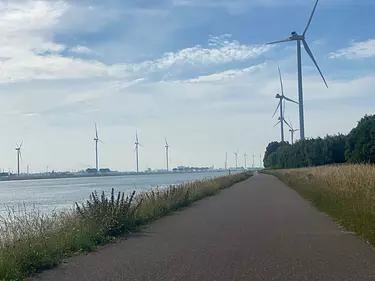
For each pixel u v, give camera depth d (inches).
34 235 493.7
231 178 2561.5
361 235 553.6
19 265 402.9
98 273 393.4
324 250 475.8
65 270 409.4
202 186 1514.5
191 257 452.1
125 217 666.2
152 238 582.9
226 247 504.1
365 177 820.0
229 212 898.1
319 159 3270.2
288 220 740.7
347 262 415.8
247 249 489.1
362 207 593.0
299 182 1640.0
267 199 1227.9
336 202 787.4
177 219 793.6
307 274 372.5
